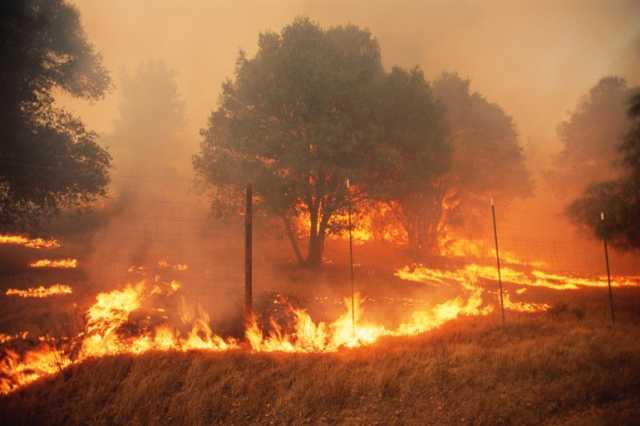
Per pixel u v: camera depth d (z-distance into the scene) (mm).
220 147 25156
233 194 25156
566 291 21953
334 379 7348
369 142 24609
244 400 6793
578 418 6062
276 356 9055
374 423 6203
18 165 18750
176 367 7938
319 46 25281
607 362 8375
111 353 8680
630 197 18297
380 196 25484
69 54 22094
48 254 22688
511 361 8344
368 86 25781
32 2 20203
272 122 24875
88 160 21625
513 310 15969
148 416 6461
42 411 6652
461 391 7070
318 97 24141
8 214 19641
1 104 18844
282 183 23281
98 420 6418
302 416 6418
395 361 8562
